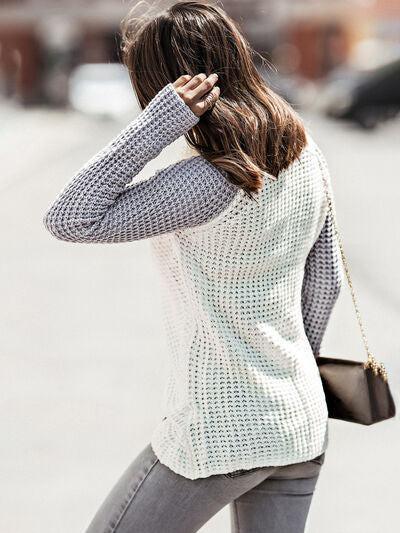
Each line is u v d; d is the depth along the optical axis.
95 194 3.17
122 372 8.75
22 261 14.35
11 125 40.91
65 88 63.56
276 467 3.34
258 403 3.29
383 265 13.37
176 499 3.31
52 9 76.69
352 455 6.84
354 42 85.12
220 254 3.27
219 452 3.25
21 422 7.53
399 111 37.81
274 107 3.29
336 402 3.74
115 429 7.37
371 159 27.34
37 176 25.11
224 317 3.30
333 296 3.65
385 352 9.04
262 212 3.27
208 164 3.22
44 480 6.48
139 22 3.49
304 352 3.45
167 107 3.18
